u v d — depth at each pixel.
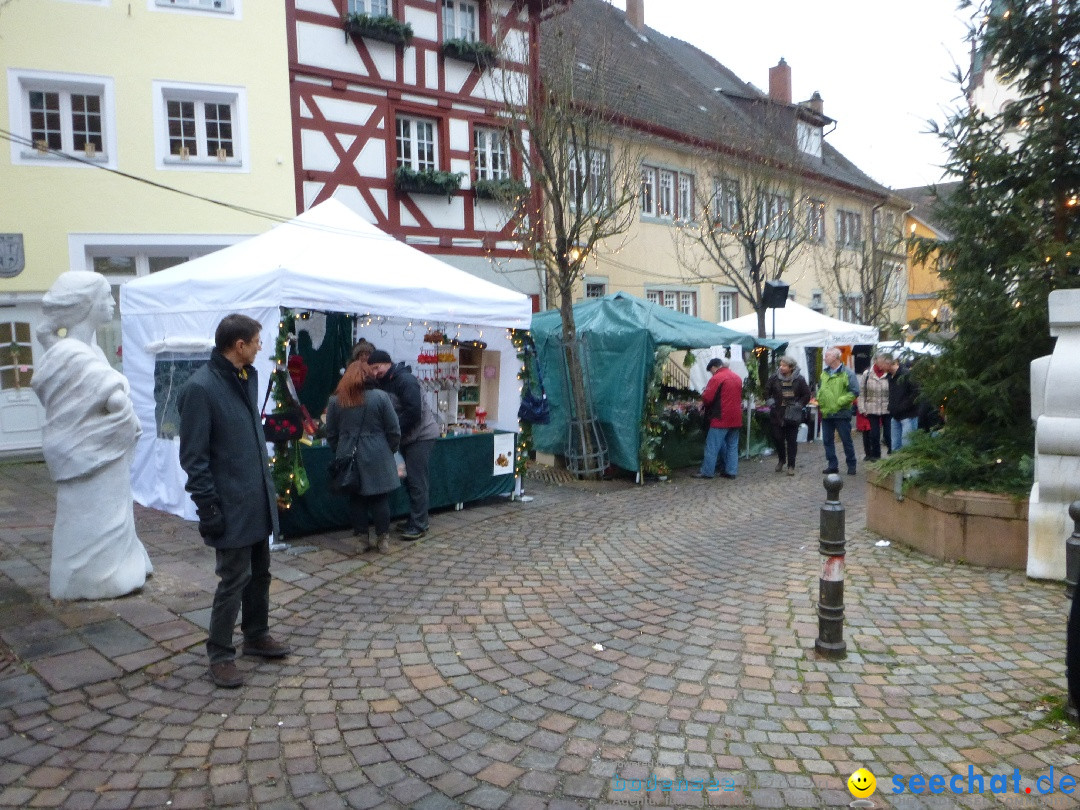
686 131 20.42
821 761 3.60
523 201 13.94
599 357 11.58
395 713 4.07
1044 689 4.29
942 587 6.01
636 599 5.86
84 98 12.69
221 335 4.34
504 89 12.66
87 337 5.66
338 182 14.63
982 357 7.70
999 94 8.47
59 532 5.54
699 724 3.95
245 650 4.77
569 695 4.27
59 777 3.46
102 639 4.91
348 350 11.27
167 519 8.16
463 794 3.35
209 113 13.62
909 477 7.11
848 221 28.14
